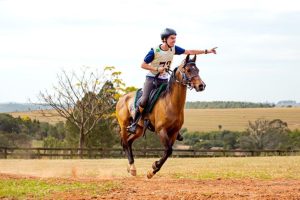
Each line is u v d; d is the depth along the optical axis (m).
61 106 47.91
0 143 51.16
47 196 9.42
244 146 60.94
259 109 106.06
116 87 49.31
